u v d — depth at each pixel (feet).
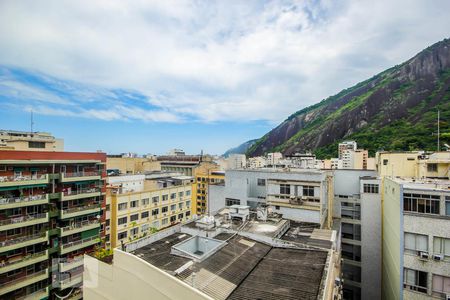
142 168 333.21
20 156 110.32
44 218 114.42
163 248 77.20
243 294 54.54
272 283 58.44
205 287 55.67
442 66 643.45
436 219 72.54
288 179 113.29
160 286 55.52
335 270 75.41
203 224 91.25
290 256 73.00
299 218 108.27
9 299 104.12
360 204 127.95
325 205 115.96
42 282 115.14
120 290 66.03
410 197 77.36
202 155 481.05
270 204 115.03
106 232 157.69
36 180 113.29
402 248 77.51
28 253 111.55
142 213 181.27
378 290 118.73
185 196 224.12
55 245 122.83
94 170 145.07
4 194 105.81
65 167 131.03
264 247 79.82
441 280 71.26
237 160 479.41
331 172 137.59
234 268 64.95
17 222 105.29
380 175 146.20
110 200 161.38
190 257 68.54
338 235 108.78
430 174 122.62
